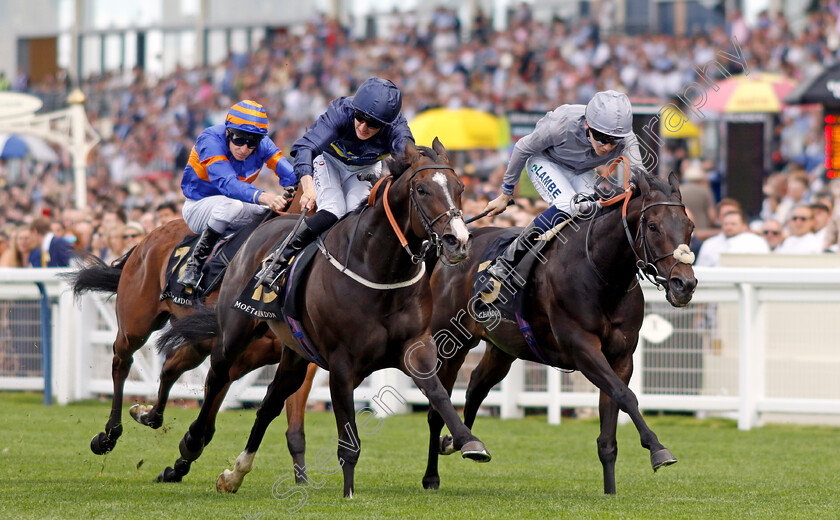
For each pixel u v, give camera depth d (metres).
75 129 19.05
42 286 14.10
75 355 14.34
